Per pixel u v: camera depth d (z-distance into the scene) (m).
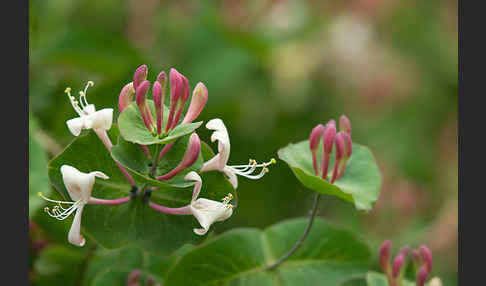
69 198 0.54
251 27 0.86
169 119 0.53
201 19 0.80
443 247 0.77
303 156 0.59
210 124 0.54
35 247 0.64
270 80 0.83
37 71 0.73
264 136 0.79
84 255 0.64
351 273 0.62
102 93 0.61
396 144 0.86
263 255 0.61
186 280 0.60
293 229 0.62
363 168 0.59
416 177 0.85
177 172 0.54
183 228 0.55
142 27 0.81
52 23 0.79
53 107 0.71
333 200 0.79
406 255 0.62
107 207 0.55
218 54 0.80
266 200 0.76
